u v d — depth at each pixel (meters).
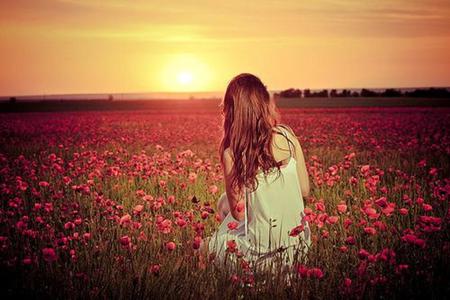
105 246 3.61
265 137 3.26
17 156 10.58
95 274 3.23
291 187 3.33
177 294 3.04
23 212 4.93
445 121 20.66
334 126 19.42
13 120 26.95
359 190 5.62
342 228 4.00
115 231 4.07
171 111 43.66
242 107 3.26
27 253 3.63
